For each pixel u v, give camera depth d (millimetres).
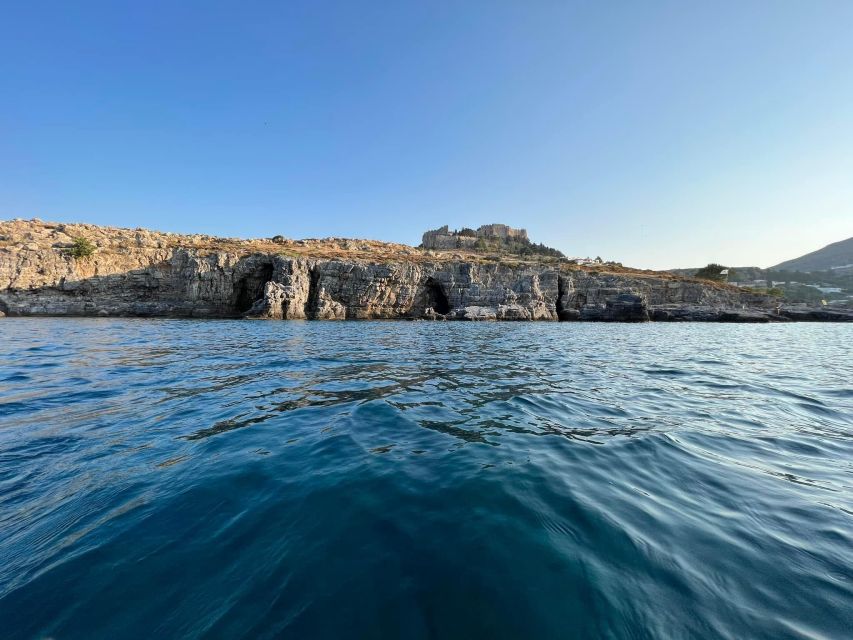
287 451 4344
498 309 53719
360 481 3582
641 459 4250
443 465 3955
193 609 2107
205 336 21188
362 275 52094
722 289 62250
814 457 4496
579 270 61812
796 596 2262
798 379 9984
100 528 2812
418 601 2188
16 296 46375
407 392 7609
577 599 2215
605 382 9078
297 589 2258
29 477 3627
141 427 5191
